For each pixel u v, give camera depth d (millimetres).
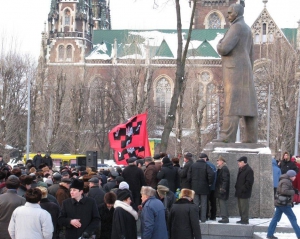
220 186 19641
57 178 18969
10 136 80625
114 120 104312
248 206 19609
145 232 13820
